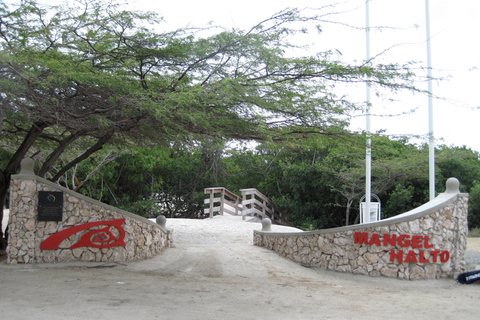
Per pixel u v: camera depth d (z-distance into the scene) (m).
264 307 6.16
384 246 8.55
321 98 8.27
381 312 6.18
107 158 19.81
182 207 24.91
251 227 16.22
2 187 9.94
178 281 7.67
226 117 8.10
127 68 8.71
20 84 6.92
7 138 11.79
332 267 9.05
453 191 9.04
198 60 8.45
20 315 4.99
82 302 5.77
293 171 22.17
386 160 18.67
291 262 9.97
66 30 8.39
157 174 23.81
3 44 7.50
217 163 17.36
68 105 7.81
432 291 7.82
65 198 8.55
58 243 8.42
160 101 7.30
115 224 8.86
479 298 7.29
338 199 22.30
